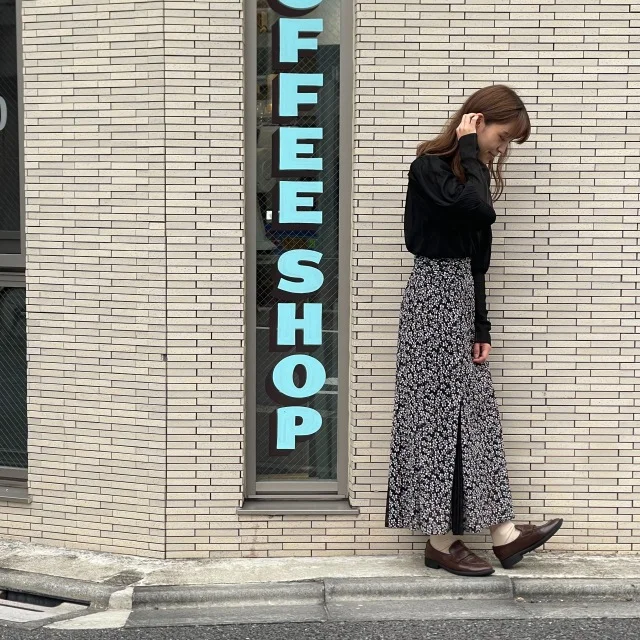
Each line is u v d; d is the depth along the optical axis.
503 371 4.95
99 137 4.94
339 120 4.98
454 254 4.48
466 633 4.08
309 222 5.03
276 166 5.01
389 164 4.86
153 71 4.82
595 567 4.78
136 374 4.95
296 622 4.22
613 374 4.96
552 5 4.82
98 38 4.89
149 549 4.96
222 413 4.92
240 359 4.91
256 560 4.91
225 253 4.87
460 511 4.51
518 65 4.84
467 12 4.81
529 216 4.91
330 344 5.11
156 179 4.85
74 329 5.07
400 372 4.62
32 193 5.07
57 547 5.19
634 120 4.88
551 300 4.94
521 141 4.57
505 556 4.70
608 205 4.91
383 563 4.84
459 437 4.51
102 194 4.95
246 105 4.94
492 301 4.93
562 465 4.98
